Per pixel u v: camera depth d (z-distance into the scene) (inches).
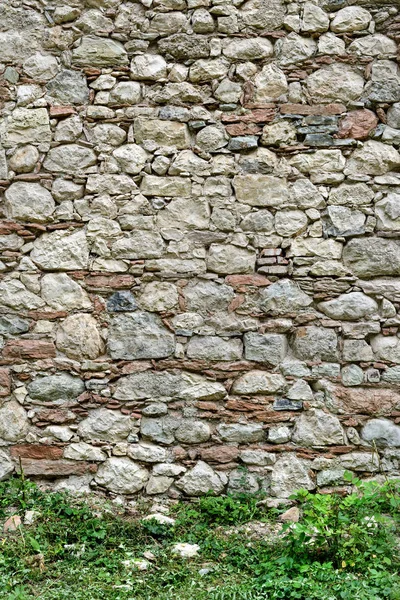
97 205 180.1
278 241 179.3
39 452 176.2
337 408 175.9
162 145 181.2
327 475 173.6
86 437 176.4
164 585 136.6
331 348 177.0
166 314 178.2
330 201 179.8
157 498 174.2
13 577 135.6
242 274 179.0
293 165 180.5
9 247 179.9
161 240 179.5
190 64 182.5
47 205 180.4
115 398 177.2
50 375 177.9
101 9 183.3
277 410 176.2
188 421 176.2
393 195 179.8
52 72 182.7
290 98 181.5
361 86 181.3
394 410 175.8
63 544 150.0
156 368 177.5
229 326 177.6
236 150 180.9
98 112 181.8
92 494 174.1
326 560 141.2
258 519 167.6
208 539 155.3
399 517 158.7
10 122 182.1
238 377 177.3
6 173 181.3
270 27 182.2
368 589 129.3
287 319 178.4
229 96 181.5
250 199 179.9
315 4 182.1
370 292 177.6
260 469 174.7
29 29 183.5
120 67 182.5
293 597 128.0
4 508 166.2
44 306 179.3
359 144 180.1
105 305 179.0
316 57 182.1
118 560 144.3
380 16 181.8
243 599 128.9
